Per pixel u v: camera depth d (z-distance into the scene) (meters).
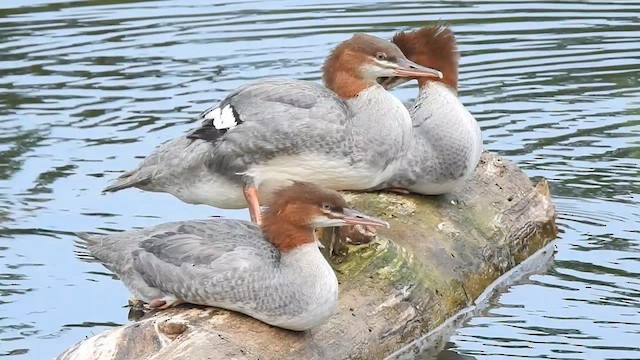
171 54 19.08
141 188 12.30
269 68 18.25
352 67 11.91
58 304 12.21
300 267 9.80
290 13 20.92
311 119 11.55
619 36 19.78
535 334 11.43
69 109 17.20
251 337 9.76
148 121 16.75
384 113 11.83
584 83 17.92
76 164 15.59
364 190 12.75
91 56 19.05
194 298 9.95
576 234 13.77
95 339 9.60
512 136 16.22
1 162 15.66
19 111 17.17
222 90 17.55
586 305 12.04
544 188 13.96
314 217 9.77
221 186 11.84
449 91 12.78
